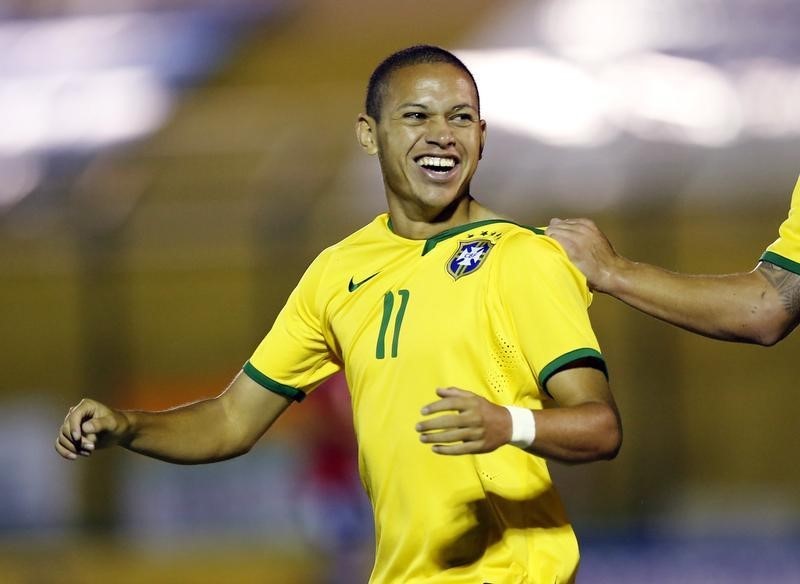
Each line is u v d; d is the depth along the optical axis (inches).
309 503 1679.4
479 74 2092.8
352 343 629.9
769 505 1920.5
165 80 2650.1
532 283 594.6
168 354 2183.8
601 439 550.6
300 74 2699.3
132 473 1873.8
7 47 2810.0
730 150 1931.6
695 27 2139.5
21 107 2353.6
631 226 1958.7
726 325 694.5
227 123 2044.8
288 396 696.4
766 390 2078.0
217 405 695.7
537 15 2224.4
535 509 605.9
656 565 1578.5
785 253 698.2
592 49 2124.8
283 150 1987.0
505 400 597.6
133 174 2028.8
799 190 708.0
